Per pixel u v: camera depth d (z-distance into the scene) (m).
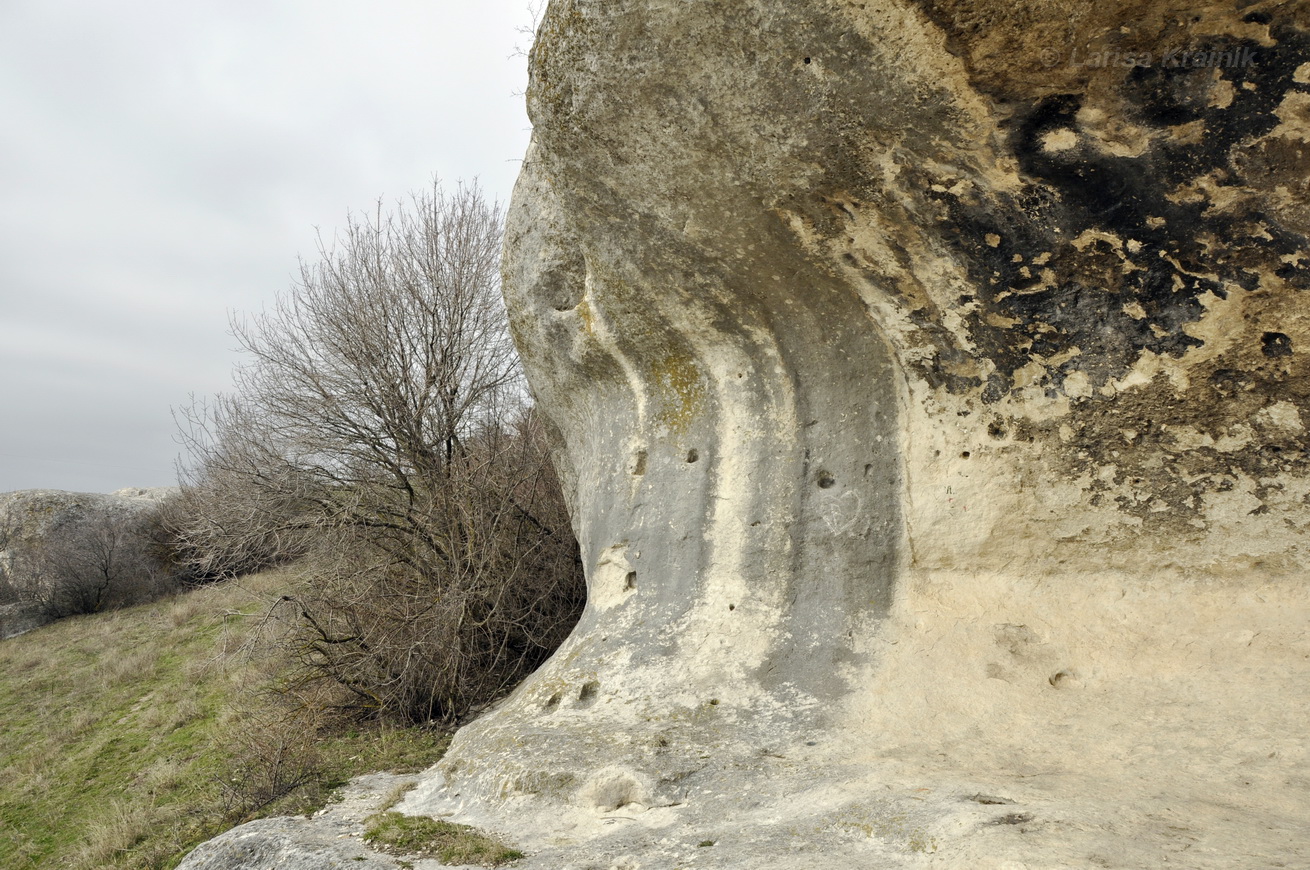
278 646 8.02
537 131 4.32
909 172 3.36
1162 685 3.42
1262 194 2.80
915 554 4.24
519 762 4.07
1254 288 3.04
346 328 9.96
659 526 5.11
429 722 7.38
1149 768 2.96
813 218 3.82
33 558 18.52
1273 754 2.83
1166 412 3.51
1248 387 3.30
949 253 3.59
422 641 7.50
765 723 4.07
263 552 9.40
